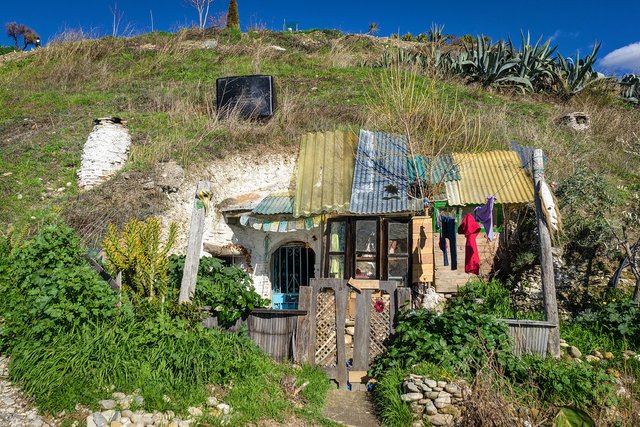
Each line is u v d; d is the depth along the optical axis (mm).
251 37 23469
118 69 19406
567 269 9617
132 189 10844
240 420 5648
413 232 9336
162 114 14297
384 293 7770
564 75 19266
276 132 12430
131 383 5695
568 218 9953
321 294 7578
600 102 17953
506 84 18875
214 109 14422
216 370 6215
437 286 9445
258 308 7371
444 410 5957
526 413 5918
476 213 8734
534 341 7270
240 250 10523
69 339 5941
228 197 11094
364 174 10516
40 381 5477
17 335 6121
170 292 7176
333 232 9867
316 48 23219
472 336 6863
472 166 10500
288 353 7312
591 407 6062
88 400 5410
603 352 7547
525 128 13797
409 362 6746
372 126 12711
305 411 6121
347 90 16625
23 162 12211
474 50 19656
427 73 18469
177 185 10930
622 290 9164
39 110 15320
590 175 10266
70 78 18656
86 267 6496
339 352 7266
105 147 11812
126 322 6312
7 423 5051
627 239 9281
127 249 6984
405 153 11070
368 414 6395
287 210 9977
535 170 7996
